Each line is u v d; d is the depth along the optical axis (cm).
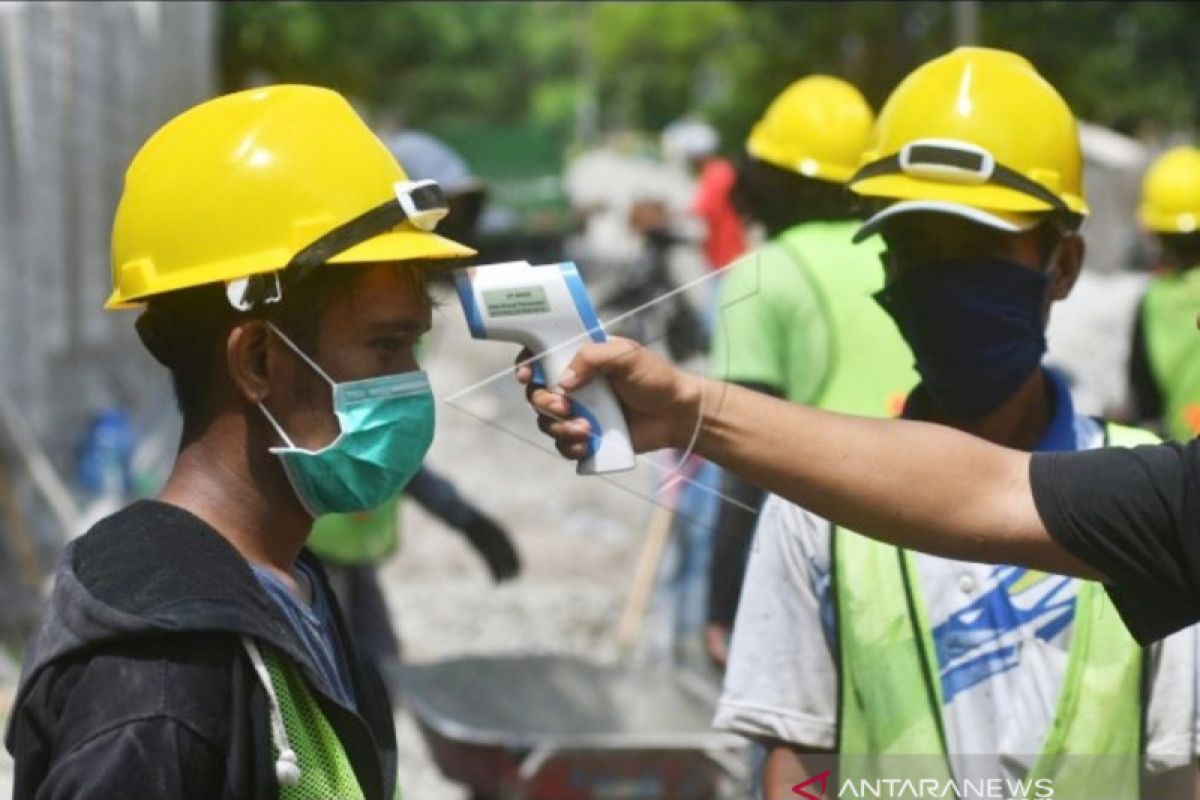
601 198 8512
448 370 2317
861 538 583
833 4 2950
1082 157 609
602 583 2023
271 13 2861
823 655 593
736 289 790
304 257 440
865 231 592
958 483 473
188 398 460
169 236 451
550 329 458
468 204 1216
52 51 1922
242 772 415
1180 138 4156
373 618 1230
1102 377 2009
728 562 977
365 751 442
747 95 3866
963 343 588
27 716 420
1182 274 1278
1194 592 474
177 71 2380
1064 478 473
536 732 1089
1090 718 568
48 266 1906
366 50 3850
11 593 1605
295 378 452
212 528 439
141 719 406
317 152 450
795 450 469
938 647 577
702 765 1018
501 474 2700
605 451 459
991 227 580
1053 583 571
